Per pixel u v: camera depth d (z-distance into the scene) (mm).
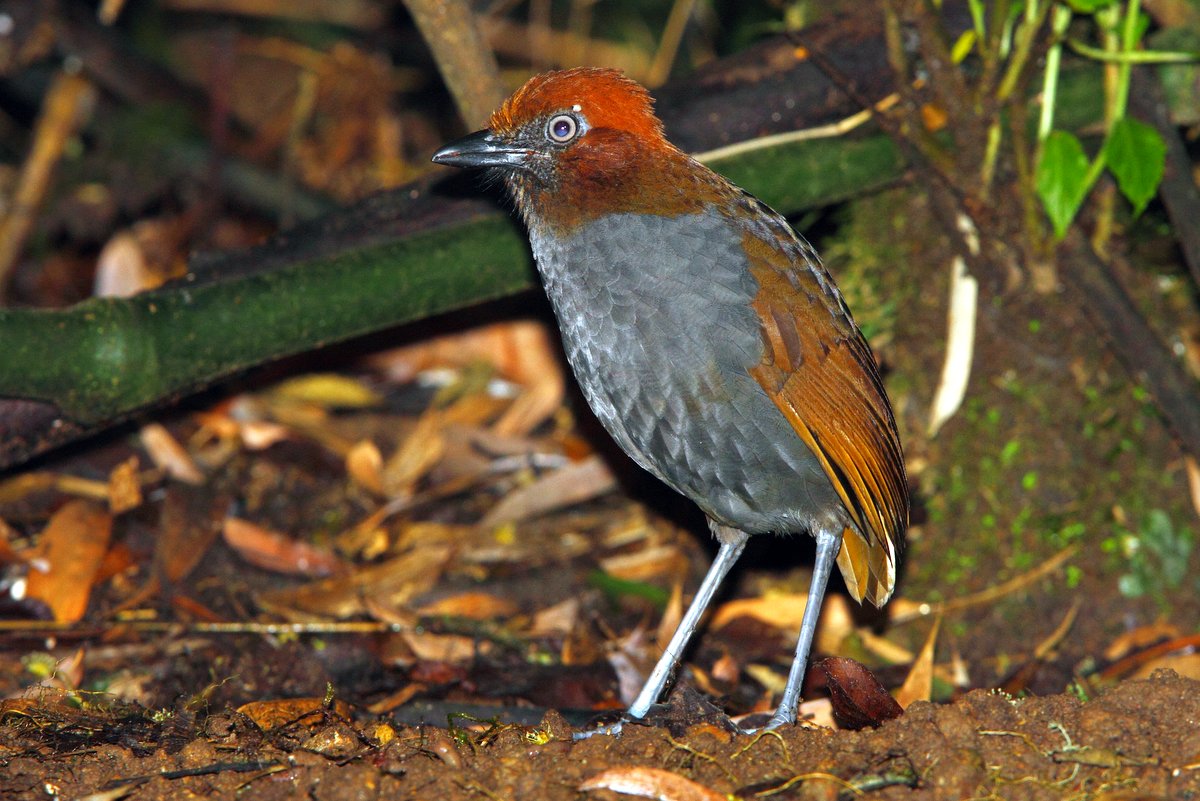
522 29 17594
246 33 18391
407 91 18109
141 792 6805
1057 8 9500
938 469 10906
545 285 8453
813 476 8102
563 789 6711
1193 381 10461
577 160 8172
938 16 9633
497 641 10406
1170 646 10180
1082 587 10664
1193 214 10195
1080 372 10664
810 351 7934
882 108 10062
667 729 7520
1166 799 6367
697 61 16750
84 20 15812
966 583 10773
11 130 18000
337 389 13109
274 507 11758
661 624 10578
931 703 7262
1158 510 10711
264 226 16719
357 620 10508
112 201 16250
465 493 12195
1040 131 9883
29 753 7344
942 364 10922
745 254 7934
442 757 7004
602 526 11750
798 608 10758
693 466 8180
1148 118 10227
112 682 9609
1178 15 10172
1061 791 6586
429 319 12828
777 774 6816
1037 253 10211
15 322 8406
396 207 9945
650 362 7949
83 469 11805
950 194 10281
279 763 7062
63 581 10484
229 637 10188
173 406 12352
